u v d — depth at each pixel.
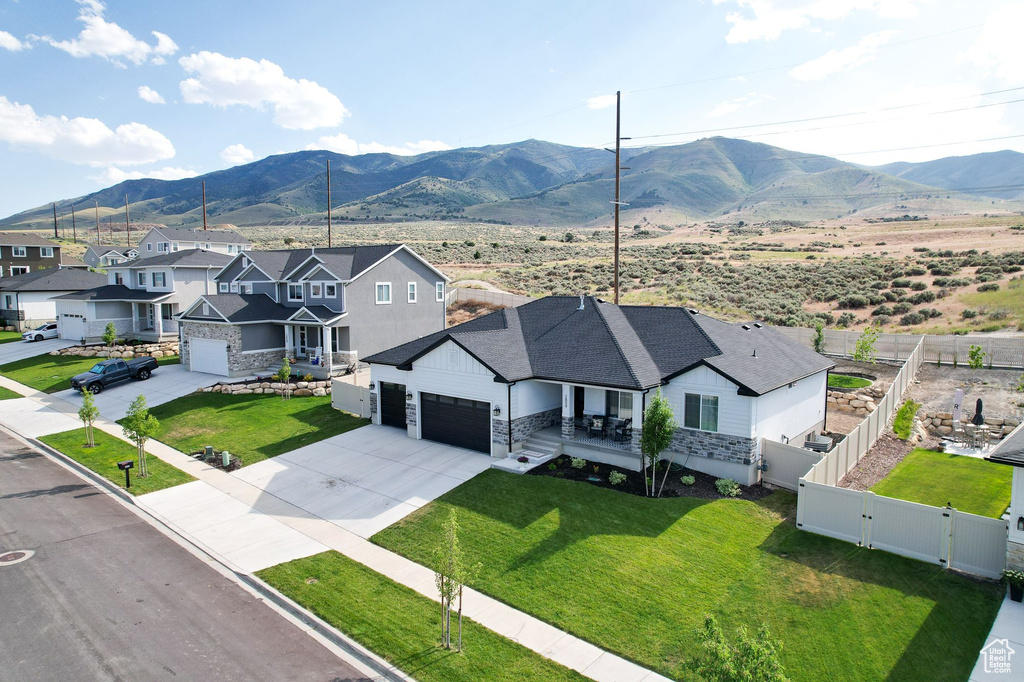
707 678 8.59
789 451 18.19
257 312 37.62
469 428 22.75
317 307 37.22
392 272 38.81
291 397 31.50
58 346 46.88
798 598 12.56
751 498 17.59
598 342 22.55
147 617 12.52
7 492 20.02
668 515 16.45
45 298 56.56
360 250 40.47
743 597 12.68
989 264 50.12
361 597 13.28
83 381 33.56
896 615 11.84
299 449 23.72
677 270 63.06
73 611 12.70
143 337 47.78
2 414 30.36
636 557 14.32
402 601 13.12
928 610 11.91
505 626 12.11
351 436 24.97
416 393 24.19
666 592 12.95
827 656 10.84
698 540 15.09
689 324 22.84
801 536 15.11
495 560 14.62
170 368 39.19
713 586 13.12
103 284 59.03
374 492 19.19
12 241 72.88
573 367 21.47
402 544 15.80
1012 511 12.28
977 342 28.83
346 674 10.72
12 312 56.62
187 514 18.03
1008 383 25.89
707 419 19.42
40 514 18.11
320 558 15.13
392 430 25.56
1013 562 12.26
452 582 11.27
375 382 26.27
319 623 12.30
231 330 35.62
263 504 18.69
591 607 12.57
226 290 44.88
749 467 18.50
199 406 30.14
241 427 26.78
